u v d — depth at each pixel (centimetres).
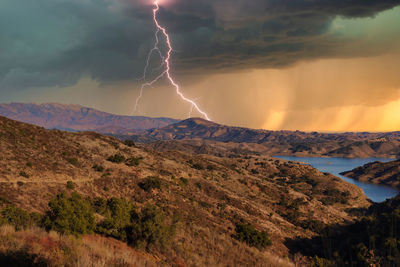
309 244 5797
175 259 1634
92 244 1203
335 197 19162
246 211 7494
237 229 4103
